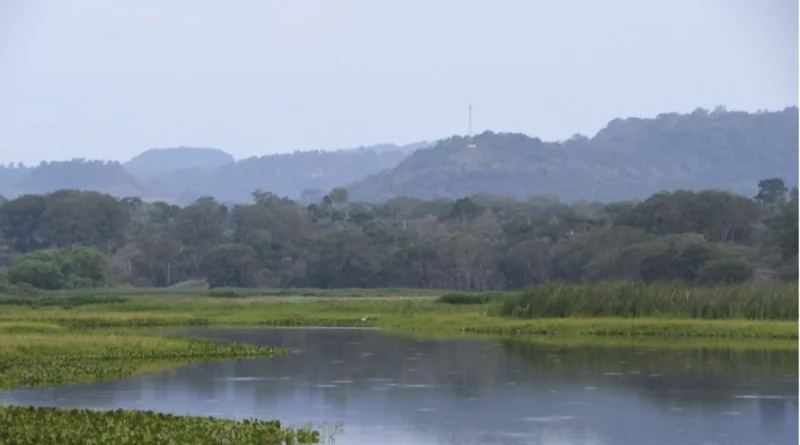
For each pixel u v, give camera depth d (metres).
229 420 90.50
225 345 166.62
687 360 145.38
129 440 79.81
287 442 83.94
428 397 109.94
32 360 139.25
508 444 84.50
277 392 113.75
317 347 172.25
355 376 128.25
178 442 79.31
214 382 121.94
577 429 91.19
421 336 199.50
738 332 193.50
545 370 134.00
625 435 88.00
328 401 106.75
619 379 123.88
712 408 102.19
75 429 83.62
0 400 106.19
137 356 148.88
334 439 86.31
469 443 84.62
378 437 87.38
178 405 104.00
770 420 95.06
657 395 110.75
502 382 121.94
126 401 106.44
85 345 154.62
